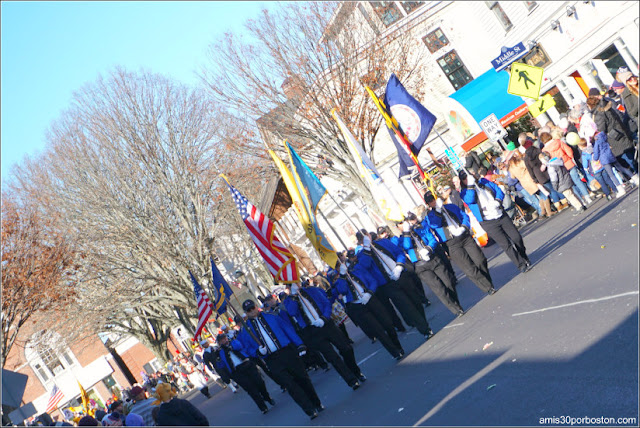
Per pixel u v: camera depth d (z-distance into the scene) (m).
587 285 8.62
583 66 27.16
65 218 34.84
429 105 35.69
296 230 49.00
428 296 17.56
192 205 36.59
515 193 20.19
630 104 13.08
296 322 11.10
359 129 29.97
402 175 14.60
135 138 34.94
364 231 13.59
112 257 36.38
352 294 11.50
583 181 15.93
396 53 31.42
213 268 20.23
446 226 11.84
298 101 30.09
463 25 34.41
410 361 10.75
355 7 31.02
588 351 6.45
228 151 33.53
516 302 10.17
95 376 54.47
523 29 29.95
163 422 8.62
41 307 32.31
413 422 7.43
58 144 35.66
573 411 5.39
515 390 6.60
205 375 32.66
